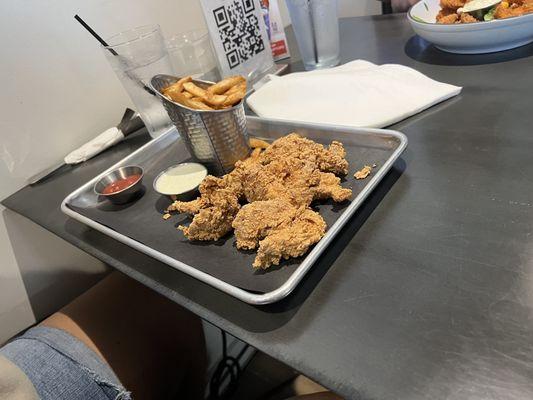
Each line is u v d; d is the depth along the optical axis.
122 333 0.90
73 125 1.11
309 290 0.52
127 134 1.13
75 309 0.95
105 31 1.13
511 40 0.92
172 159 0.93
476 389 0.37
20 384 0.62
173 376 0.95
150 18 1.23
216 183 0.67
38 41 1.00
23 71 0.99
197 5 1.35
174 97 0.74
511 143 0.67
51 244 1.09
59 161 1.10
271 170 0.68
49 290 1.12
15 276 1.05
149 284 0.61
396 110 0.82
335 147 0.72
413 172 0.68
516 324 0.42
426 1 1.12
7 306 1.05
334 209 0.62
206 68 1.16
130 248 0.71
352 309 0.48
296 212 0.59
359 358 0.43
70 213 0.80
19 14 0.96
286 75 1.09
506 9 0.93
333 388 0.41
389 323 0.45
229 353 1.34
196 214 0.65
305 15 1.06
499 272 0.47
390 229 0.58
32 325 1.11
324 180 0.65
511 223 0.53
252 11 1.14
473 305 0.45
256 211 0.59
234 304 0.53
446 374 0.39
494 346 0.40
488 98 0.81
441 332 0.43
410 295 0.48
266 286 0.52
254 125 0.91
